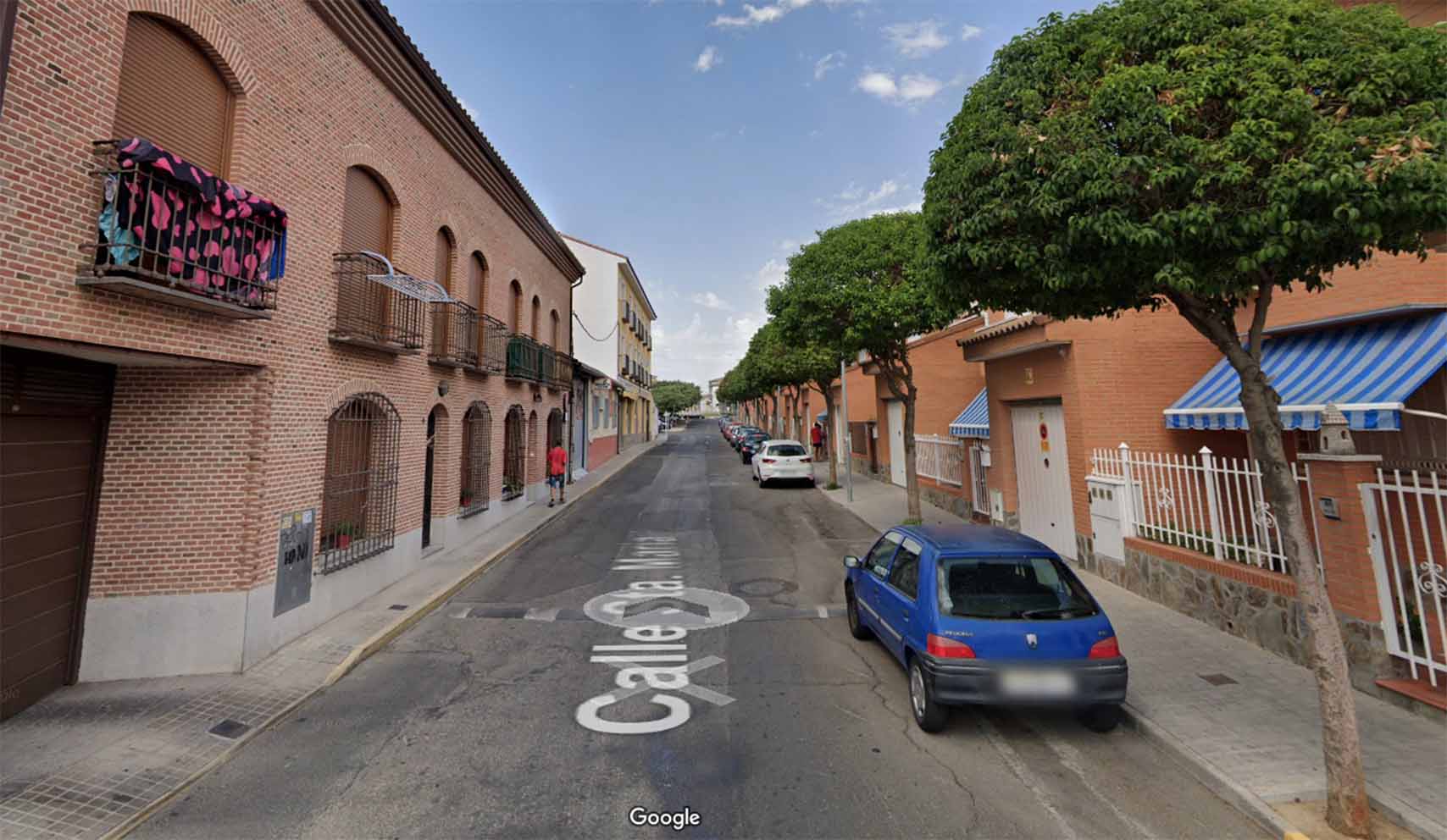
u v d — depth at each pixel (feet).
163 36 17.74
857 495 59.93
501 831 11.59
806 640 22.12
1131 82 12.94
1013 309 17.26
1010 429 36.73
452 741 15.03
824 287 39.14
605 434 96.89
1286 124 11.73
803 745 14.67
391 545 28.71
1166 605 23.40
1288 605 18.35
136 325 15.74
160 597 18.80
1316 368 22.50
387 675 19.31
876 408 71.41
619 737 15.16
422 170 33.06
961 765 13.79
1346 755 11.17
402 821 11.89
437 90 32.55
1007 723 15.70
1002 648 14.19
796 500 58.18
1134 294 15.03
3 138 13.01
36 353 16.24
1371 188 10.60
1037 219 13.85
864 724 15.72
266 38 21.02
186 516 19.13
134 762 13.87
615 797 12.62
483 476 41.29
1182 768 13.64
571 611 25.70
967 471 43.11
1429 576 14.80
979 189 14.64
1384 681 15.42
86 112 14.65
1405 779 12.19
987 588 15.34
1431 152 10.80
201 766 13.85
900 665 19.36
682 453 117.70
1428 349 19.06
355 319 25.98
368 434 28.22
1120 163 12.46
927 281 17.88
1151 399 29.04
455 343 36.14
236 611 19.20
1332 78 11.90
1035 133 13.88
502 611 25.79
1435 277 21.59
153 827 11.86
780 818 11.86
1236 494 26.00
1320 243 11.59
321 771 13.74
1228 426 24.44
